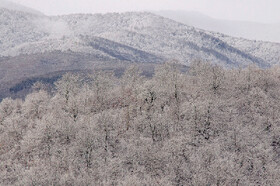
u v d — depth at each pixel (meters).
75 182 133.75
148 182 132.12
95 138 171.25
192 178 137.25
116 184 134.25
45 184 133.88
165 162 149.12
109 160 154.12
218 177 132.88
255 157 157.00
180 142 159.38
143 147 157.50
